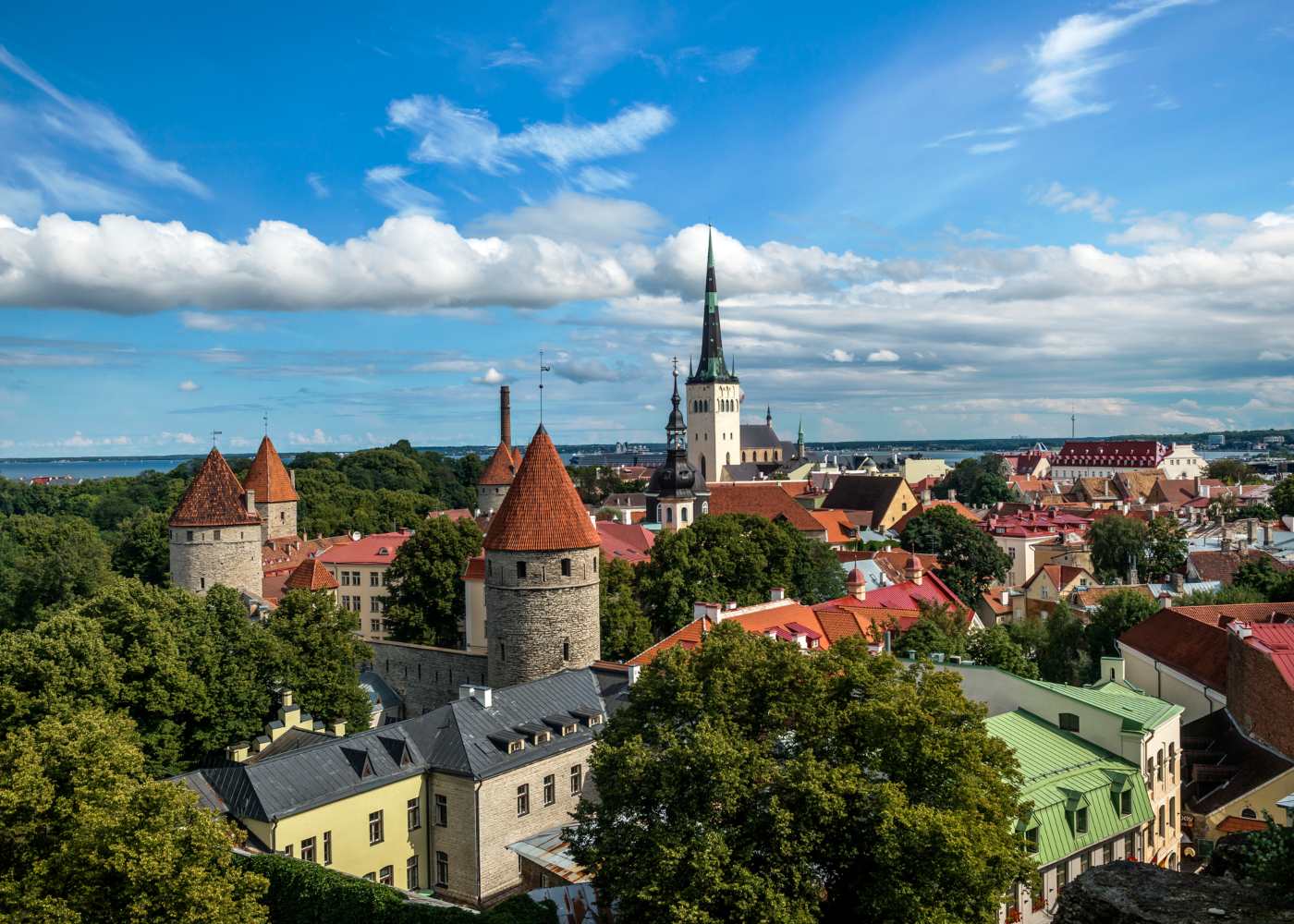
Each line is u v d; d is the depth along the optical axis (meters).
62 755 39.31
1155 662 71.56
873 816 32.41
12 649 56.59
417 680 86.50
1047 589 125.25
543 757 57.25
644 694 39.38
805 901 31.77
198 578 93.81
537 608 72.12
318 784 49.75
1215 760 57.75
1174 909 20.55
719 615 76.94
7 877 35.94
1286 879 21.09
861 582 104.56
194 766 61.16
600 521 137.75
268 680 65.44
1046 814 41.28
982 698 53.69
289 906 41.41
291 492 135.00
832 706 36.97
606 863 34.28
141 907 33.34
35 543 118.12
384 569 122.50
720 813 33.97
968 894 31.70
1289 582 89.69
